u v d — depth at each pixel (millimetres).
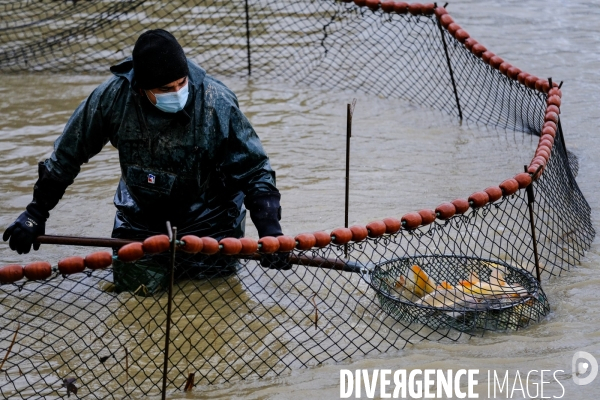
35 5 14656
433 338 5879
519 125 9891
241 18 13984
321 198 8211
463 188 8422
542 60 12023
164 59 5707
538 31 13289
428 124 10328
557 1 14875
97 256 5031
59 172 6266
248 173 6281
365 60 12367
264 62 12398
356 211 7887
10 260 7121
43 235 6262
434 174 8797
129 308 6293
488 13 14211
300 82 11766
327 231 7469
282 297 6203
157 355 5711
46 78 12008
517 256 6852
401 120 10453
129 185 6387
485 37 13008
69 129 6230
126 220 6691
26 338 5887
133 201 6605
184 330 5984
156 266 6445
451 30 10117
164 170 6281
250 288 6602
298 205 8055
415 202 8086
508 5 14703
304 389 5305
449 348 5719
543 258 6949
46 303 6367
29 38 13273
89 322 6113
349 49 12766
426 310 5945
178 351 5766
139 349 5770
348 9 11727
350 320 6145
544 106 8805
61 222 7824
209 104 6145
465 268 6609
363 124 10320
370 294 6492
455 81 11359
